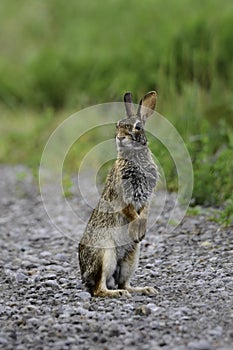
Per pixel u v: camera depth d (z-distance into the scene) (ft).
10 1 157.99
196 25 100.32
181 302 36.22
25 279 43.16
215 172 59.72
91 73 116.16
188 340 30.19
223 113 74.33
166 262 45.50
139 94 91.56
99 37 128.88
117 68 112.16
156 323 32.35
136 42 113.80
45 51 127.13
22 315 34.99
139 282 41.39
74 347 30.04
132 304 36.37
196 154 63.67
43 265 47.09
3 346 30.30
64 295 39.09
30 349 29.99
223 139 66.64
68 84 119.96
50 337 31.35
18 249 52.54
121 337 30.99
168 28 108.37
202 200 59.98
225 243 48.34
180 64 94.02
